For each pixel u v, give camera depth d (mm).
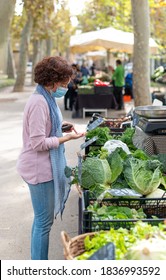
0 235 5363
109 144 4617
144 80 12539
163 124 4469
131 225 3064
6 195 6945
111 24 31359
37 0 24688
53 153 3754
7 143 11266
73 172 3979
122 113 16203
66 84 3762
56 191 3773
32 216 6031
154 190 3711
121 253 2586
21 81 30000
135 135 5051
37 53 38531
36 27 34500
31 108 3635
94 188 3725
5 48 12148
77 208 6305
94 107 15898
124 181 3824
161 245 2438
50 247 4957
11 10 11859
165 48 29328
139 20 12203
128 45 17703
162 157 4199
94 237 2883
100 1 24719
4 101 23250
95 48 20172
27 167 3768
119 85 17312
